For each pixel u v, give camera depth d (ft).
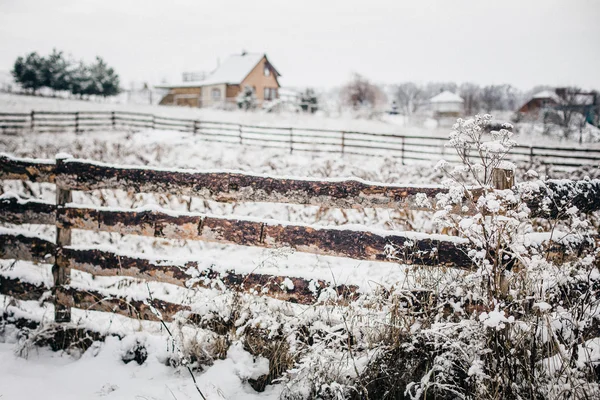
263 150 69.15
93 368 10.39
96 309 11.48
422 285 9.66
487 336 8.42
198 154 61.41
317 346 9.05
